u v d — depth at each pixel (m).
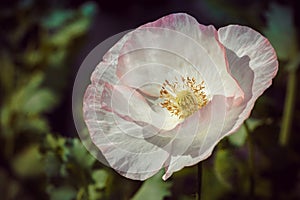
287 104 0.46
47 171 0.39
